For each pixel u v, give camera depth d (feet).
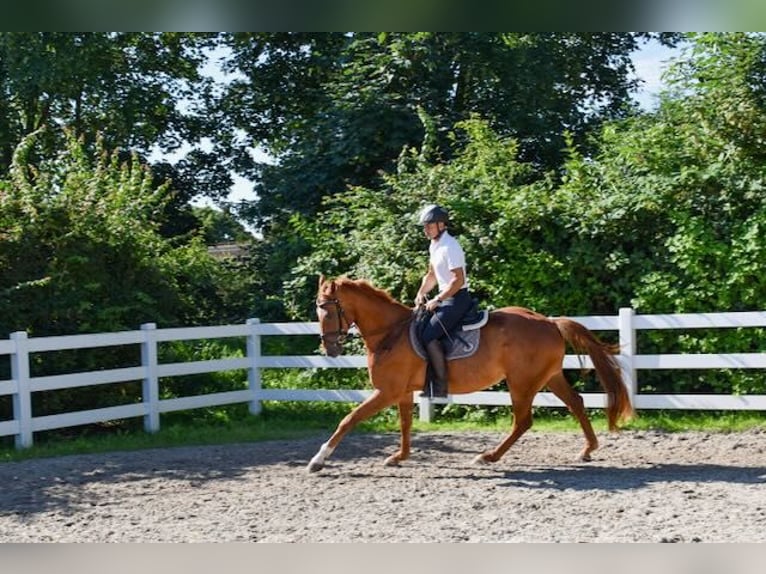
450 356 28.35
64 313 39.32
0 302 38.04
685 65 43.11
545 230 39.40
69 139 48.65
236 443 35.78
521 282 39.63
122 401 41.24
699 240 36.70
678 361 35.50
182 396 44.88
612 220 38.27
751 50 40.83
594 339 29.35
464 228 41.39
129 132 71.51
